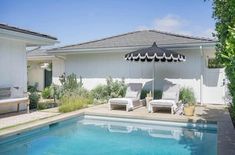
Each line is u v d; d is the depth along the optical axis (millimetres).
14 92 13414
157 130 11094
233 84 6477
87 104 15727
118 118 12570
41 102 16484
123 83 17844
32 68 25875
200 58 16156
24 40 13320
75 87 18188
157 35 19812
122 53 18203
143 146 8930
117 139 9820
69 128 11492
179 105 13430
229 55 4297
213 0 7375
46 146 8969
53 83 20562
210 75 16297
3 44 12891
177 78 16734
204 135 10211
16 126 9711
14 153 8250
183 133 10578
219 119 10906
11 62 13398
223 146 6852
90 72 19375
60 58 20875
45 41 14227
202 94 16375
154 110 13344
